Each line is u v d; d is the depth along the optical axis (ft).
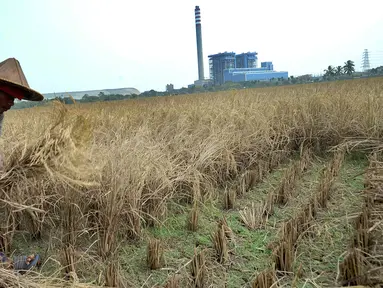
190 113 21.63
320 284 7.49
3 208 10.34
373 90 28.19
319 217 10.83
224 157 14.92
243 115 19.48
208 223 11.16
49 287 6.67
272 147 17.21
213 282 7.95
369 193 9.68
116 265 8.57
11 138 13.75
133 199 10.25
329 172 13.76
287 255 8.03
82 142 8.15
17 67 8.51
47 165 7.84
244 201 13.00
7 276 6.49
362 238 8.07
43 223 10.44
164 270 8.55
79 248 9.34
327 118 19.21
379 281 6.61
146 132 15.98
